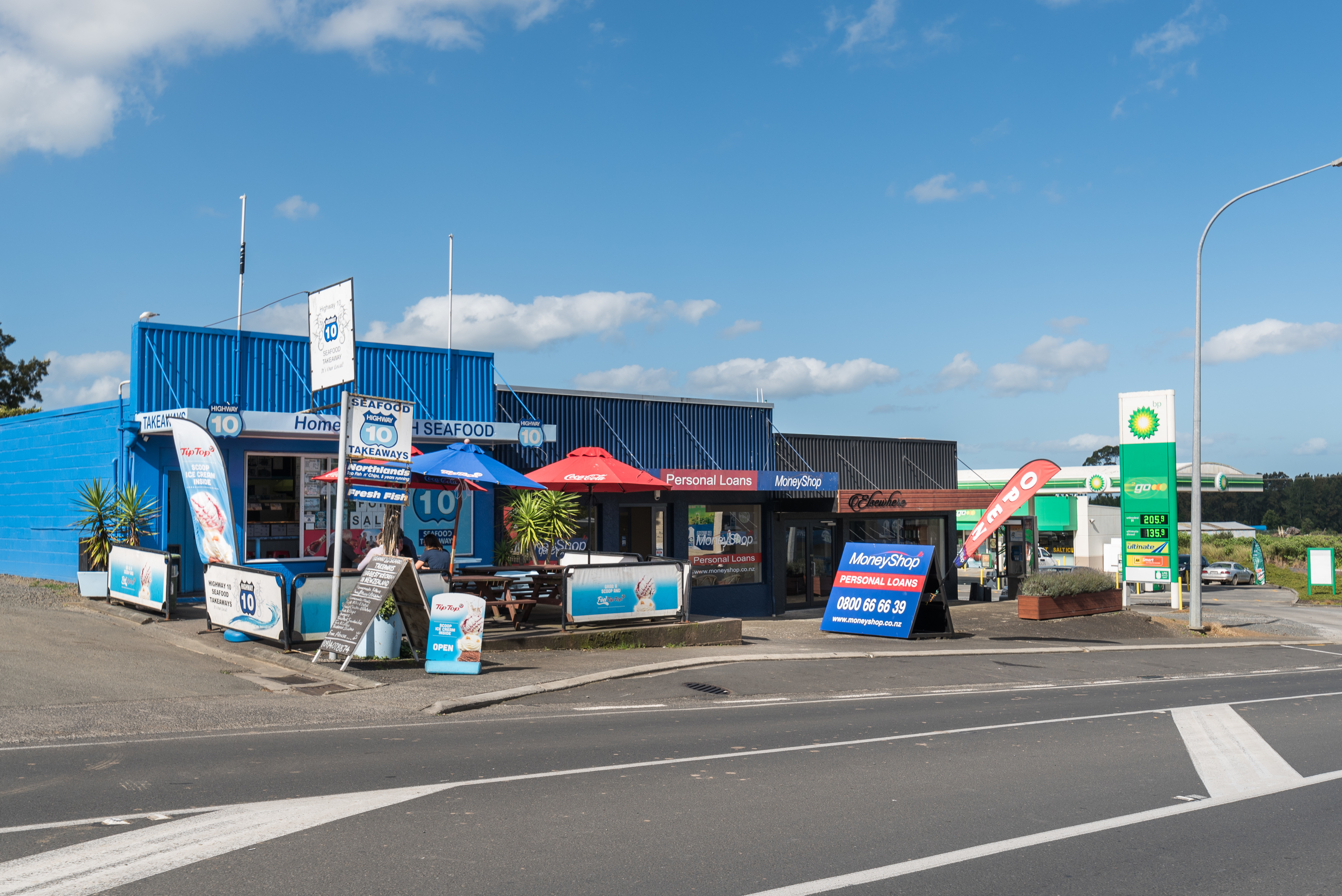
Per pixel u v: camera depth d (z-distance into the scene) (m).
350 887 5.01
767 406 26.91
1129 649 19.97
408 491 14.77
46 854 5.41
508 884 5.12
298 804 6.56
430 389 20.97
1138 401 29.16
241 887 4.96
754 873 5.38
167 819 6.13
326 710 10.27
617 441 23.95
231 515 14.20
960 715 11.41
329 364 13.07
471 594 13.82
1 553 20.58
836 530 28.31
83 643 12.92
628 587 16.22
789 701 12.41
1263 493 137.00
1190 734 10.28
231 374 18.41
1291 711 12.13
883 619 19.38
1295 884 5.42
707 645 16.92
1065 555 55.03
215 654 13.00
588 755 8.39
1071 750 9.23
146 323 17.50
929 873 5.47
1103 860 5.78
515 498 21.31
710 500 25.16
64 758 7.83
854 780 7.72
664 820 6.41
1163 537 28.77
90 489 17.92
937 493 28.52
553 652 14.77
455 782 7.29
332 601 13.26
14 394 47.16
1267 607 35.38
